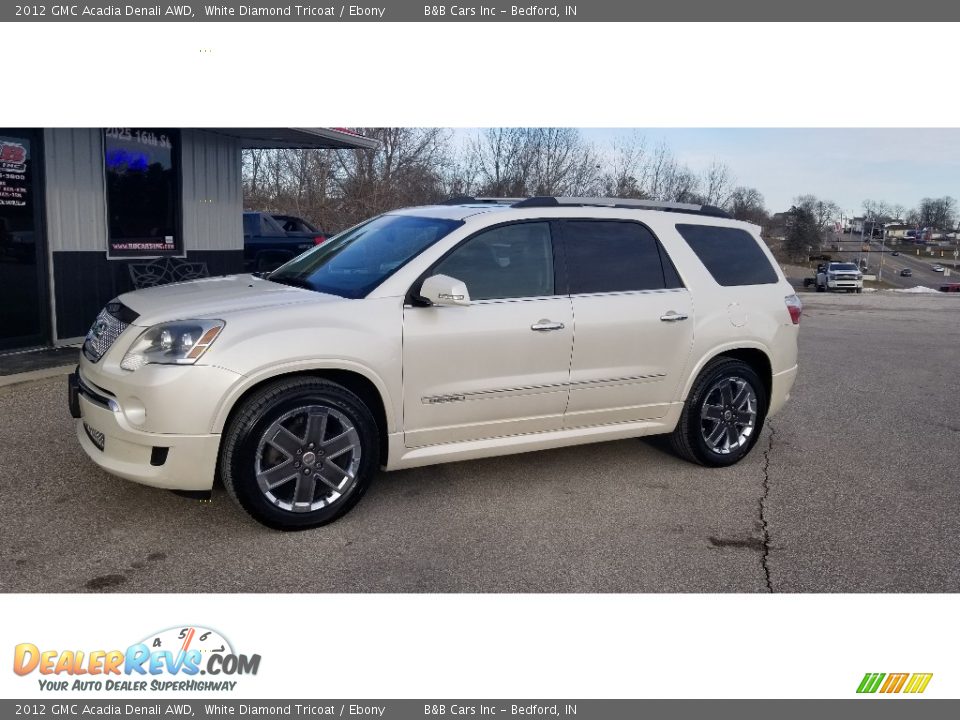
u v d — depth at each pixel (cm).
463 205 516
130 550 385
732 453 555
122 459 394
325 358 401
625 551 413
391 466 439
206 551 388
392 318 423
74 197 867
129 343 395
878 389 894
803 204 9806
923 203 14162
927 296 3800
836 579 393
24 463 487
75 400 426
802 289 5200
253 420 386
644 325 502
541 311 466
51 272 846
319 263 494
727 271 555
